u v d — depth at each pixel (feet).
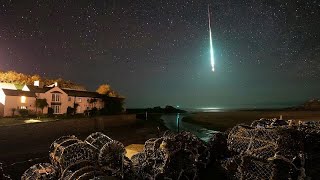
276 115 202.90
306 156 23.41
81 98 171.53
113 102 199.52
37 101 141.18
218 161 31.71
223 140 33.06
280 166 21.56
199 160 30.30
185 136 30.83
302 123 33.50
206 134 105.70
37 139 81.20
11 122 106.63
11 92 131.64
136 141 82.89
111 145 30.91
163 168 27.20
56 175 31.12
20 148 67.62
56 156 32.42
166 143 27.96
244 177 22.91
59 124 97.55
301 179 20.99
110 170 29.89
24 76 195.31
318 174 22.02
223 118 200.34
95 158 31.17
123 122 146.10
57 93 155.02
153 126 140.67
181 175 27.71
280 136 22.95
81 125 110.01
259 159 22.49
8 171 45.42
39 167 32.76
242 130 27.09
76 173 26.27
